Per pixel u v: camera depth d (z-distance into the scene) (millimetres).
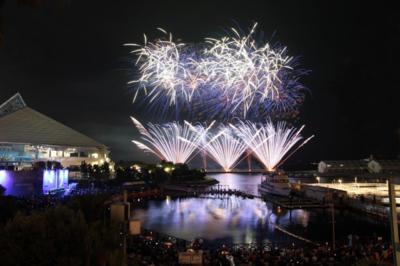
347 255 31406
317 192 95312
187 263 21797
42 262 13094
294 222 70562
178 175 170375
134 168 156375
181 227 66125
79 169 141375
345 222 70188
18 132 155500
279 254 34094
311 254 33469
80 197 26875
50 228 14297
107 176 139375
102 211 25500
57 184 98250
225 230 63000
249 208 92438
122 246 15688
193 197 121062
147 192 120625
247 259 31766
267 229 63812
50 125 168000
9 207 39562
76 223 14781
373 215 72750
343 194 87875
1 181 79812
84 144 170125
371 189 118625
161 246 36219
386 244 39094
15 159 139125
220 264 29109
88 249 13906
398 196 82562
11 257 12961
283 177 119312
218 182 194375
